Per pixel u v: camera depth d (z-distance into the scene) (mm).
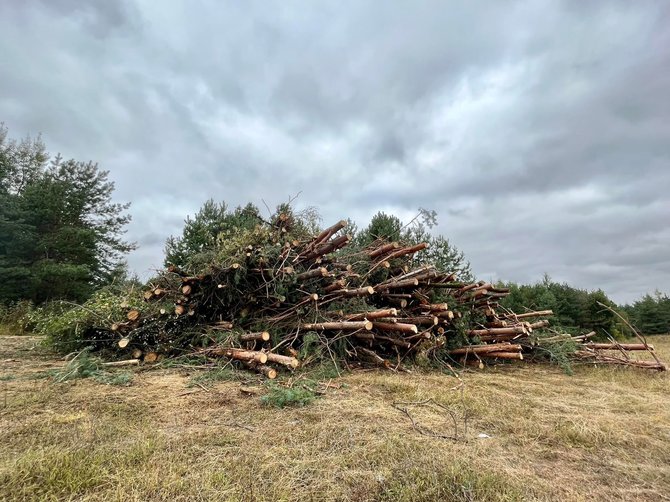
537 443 3213
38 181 21797
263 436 3074
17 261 17969
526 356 8102
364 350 6574
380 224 11703
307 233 8039
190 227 12766
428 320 6848
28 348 7746
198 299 6680
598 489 2475
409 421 3621
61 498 2117
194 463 2562
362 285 7301
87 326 6465
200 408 3787
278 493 2223
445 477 2455
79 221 21672
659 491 2486
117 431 3057
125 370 5508
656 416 4113
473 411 4008
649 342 15445
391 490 2295
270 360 5312
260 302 6727
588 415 4039
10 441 2812
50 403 3789
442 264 11398
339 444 2961
